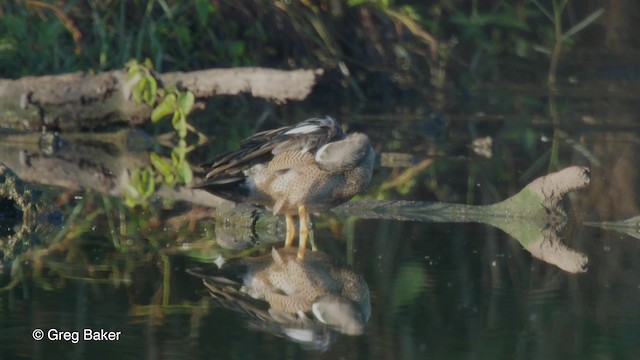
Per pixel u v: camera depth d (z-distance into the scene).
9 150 14.52
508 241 9.68
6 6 18.31
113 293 7.71
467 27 21.02
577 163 14.10
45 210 10.54
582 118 17.98
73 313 7.19
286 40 19.94
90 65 18.31
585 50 22.80
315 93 19.62
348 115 18.06
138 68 15.62
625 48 22.73
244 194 9.57
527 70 21.81
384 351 6.51
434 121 17.28
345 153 9.12
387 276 8.32
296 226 10.21
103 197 11.70
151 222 10.42
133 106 15.74
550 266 8.72
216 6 19.22
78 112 15.81
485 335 6.88
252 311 7.34
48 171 13.15
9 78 17.78
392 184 12.44
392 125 17.17
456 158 14.47
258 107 18.44
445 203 11.30
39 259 8.76
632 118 18.03
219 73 15.51
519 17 22.11
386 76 20.28
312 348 6.50
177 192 12.12
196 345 6.52
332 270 8.48
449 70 20.97
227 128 16.67
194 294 7.71
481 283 8.16
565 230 10.27
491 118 17.95
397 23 20.41
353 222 10.49
